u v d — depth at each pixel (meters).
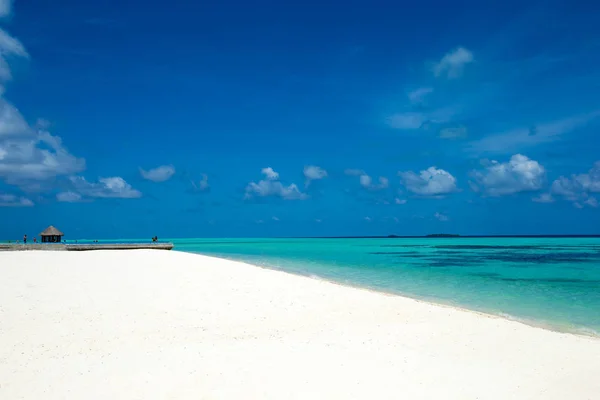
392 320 14.92
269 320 14.78
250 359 10.63
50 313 15.24
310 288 20.97
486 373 9.80
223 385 9.02
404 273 33.12
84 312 15.44
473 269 36.66
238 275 24.66
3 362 10.45
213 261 33.09
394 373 9.76
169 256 38.16
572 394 8.71
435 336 12.84
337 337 12.72
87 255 39.25
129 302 17.05
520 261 46.72
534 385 9.15
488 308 18.55
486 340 12.44
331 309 16.53
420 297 21.41
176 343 12.05
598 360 10.74
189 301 17.39
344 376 9.55
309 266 39.56
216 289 20.00
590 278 29.47
